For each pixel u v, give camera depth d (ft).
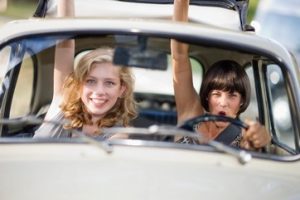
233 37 14.43
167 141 13.65
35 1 78.33
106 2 20.22
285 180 12.87
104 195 11.54
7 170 12.41
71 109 14.98
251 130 14.15
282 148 14.76
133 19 14.56
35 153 12.98
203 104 15.55
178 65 15.75
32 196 11.69
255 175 12.80
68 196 11.59
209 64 17.62
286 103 14.53
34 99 17.44
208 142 13.19
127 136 14.47
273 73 15.31
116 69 14.89
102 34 14.15
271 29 47.55
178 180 12.12
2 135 15.66
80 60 14.98
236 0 20.65
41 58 16.85
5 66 15.57
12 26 14.90
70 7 17.80
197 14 20.10
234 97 15.24
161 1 20.30
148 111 21.93
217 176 12.48
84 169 12.32
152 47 13.97
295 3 48.34
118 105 15.08
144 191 11.66
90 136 13.84
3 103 16.35
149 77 22.36
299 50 46.16
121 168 12.35
